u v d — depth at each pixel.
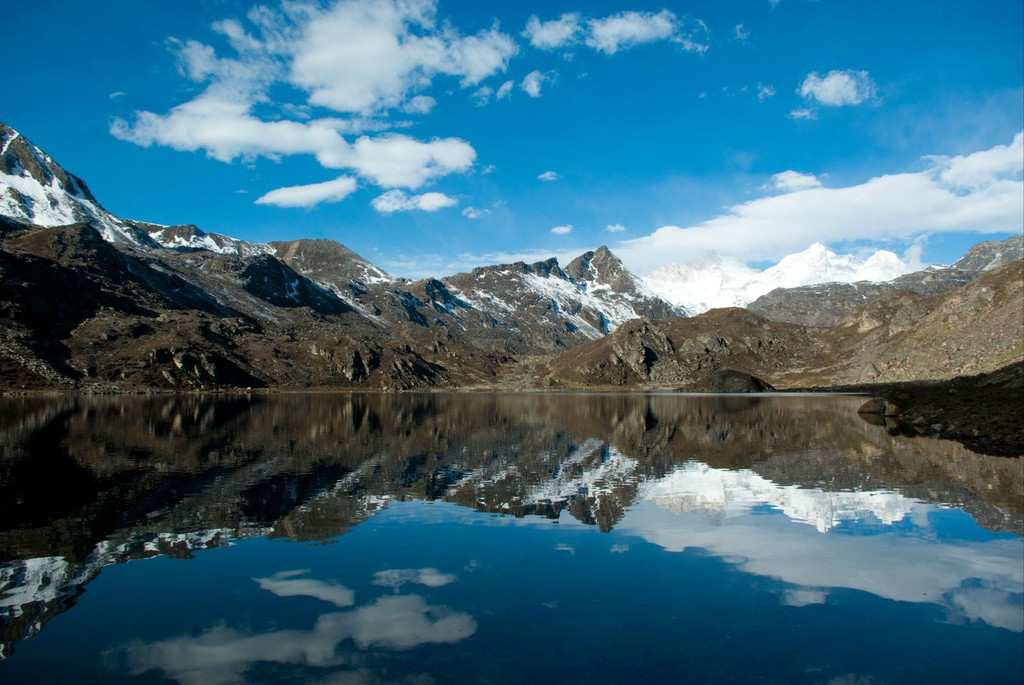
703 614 17.47
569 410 111.19
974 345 172.25
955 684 13.67
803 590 19.31
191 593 18.78
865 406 97.06
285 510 29.06
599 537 25.03
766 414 95.50
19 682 13.50
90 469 39.38
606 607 17.89
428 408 116.50
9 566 20.98
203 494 32.19
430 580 20.03
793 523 27.20
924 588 19.48
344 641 15.60
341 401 141.62
